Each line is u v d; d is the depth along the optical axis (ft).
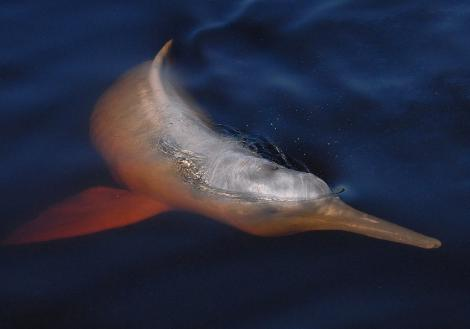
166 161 48.52
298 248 40.86
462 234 41.42
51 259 40.55
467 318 35.83
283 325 36.27
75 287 38.70
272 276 39.06
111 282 38.99
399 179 46.44
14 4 66.54
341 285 38.29
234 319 36.60
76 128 52.24
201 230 42.98
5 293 38.24
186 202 45.70
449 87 56.70
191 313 36.99
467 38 62.69
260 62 60.85
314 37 63.72
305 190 43.70
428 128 51.90
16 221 43.65
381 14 66.44
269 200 43.88
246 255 40.63
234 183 45.29
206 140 49.34
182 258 40.60
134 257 40.70
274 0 68.59
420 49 61.62
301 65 60.34
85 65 59.06
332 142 50.52
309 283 38.50
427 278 38.32
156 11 66.39
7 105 53.98
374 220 41.68
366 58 60.90
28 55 59.77
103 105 54.34
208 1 68.33
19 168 48.14
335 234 41.60
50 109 53.93
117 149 50.29
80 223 43.55
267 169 45.03
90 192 46.68
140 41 62.59
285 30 64.69
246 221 43.14
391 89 56.70
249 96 56.34
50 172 48.03
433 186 45.68
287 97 56.08
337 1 68.54
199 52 61.93
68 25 63.93
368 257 39.86
